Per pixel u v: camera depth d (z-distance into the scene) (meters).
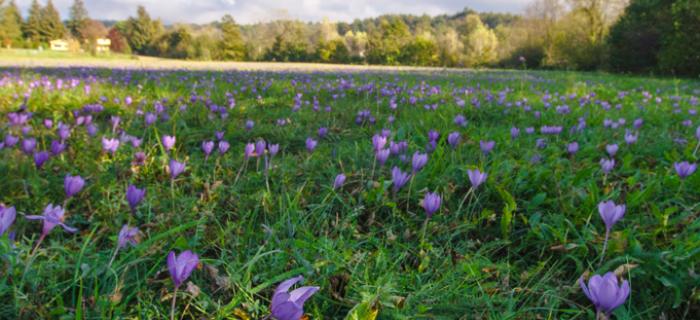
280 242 1.67
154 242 1.63
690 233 1.83
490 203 2.26
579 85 10.29
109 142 2.62
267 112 5.29
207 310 1.37
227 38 62.53
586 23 37.88
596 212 2.00
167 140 2.66
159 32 80.75
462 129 4.12
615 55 30.03
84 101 5.40
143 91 6.79
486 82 11.59
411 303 1.40
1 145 2.50
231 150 3.39
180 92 6.75
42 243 1.74
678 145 3.68
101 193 2.18
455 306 1.39
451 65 58.25
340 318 1.39
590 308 1.47
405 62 57.41
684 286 1.48
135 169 2.54
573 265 1.75
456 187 2.39
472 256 1.78
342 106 5.85
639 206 2.18
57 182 2.33
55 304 1.33
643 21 28.47
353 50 78.00
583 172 2.46
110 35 81.44
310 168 2.80
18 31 67.81
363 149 3.32
